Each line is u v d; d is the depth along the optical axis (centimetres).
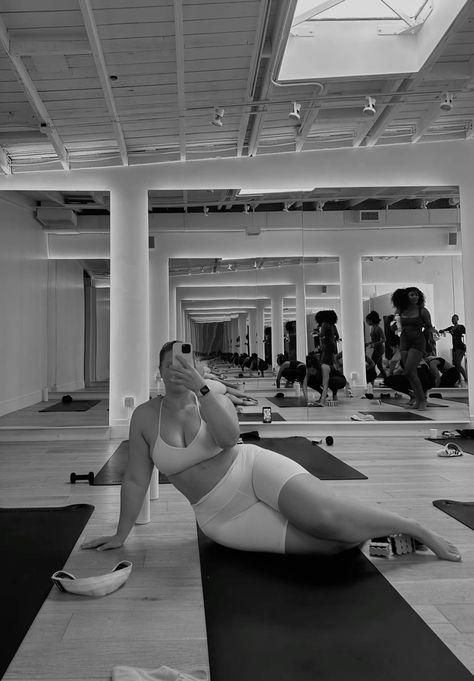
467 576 181
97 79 374
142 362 504
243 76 385
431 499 279
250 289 621
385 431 516
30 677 126
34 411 591
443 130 521
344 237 626
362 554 202
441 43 348
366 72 388
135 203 510
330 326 614
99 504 277
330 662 128
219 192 636
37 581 180
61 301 643
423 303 608
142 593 172
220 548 210
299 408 580
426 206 622
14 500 286
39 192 604
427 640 138
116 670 124
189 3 299
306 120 458
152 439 203
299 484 183
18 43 319
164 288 620
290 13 305
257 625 147
